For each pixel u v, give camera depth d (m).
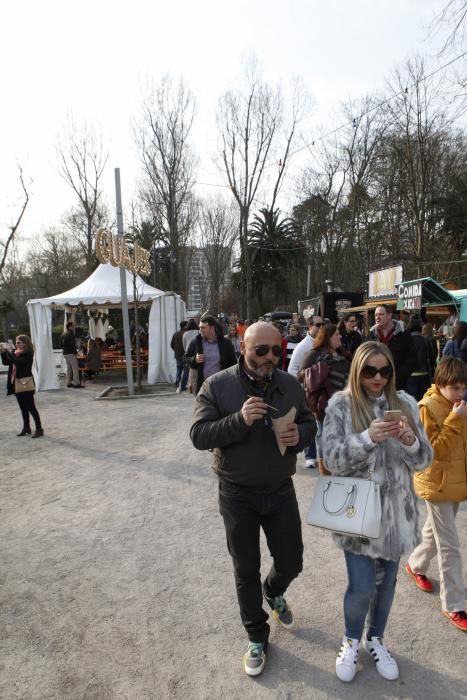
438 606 2.98
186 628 2.85
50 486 5.55
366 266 30.84
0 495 5.30
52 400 11.95
